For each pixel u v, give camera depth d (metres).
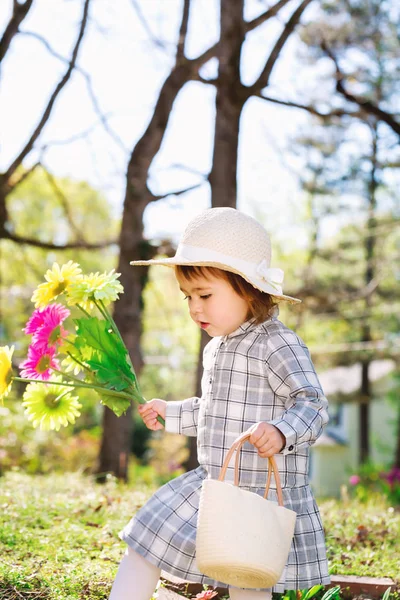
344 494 6.53
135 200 9.33
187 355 21.91
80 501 4.87
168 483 2.69
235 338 2.70
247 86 8.41
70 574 3.14
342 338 20.25
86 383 2.90
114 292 2.93
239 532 2.19
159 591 3.04
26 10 8.63
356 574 3.58
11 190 9.73
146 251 9.35
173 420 2.94
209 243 2.67
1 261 18.69
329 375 21.75
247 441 2.59
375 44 9.79
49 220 22.92
